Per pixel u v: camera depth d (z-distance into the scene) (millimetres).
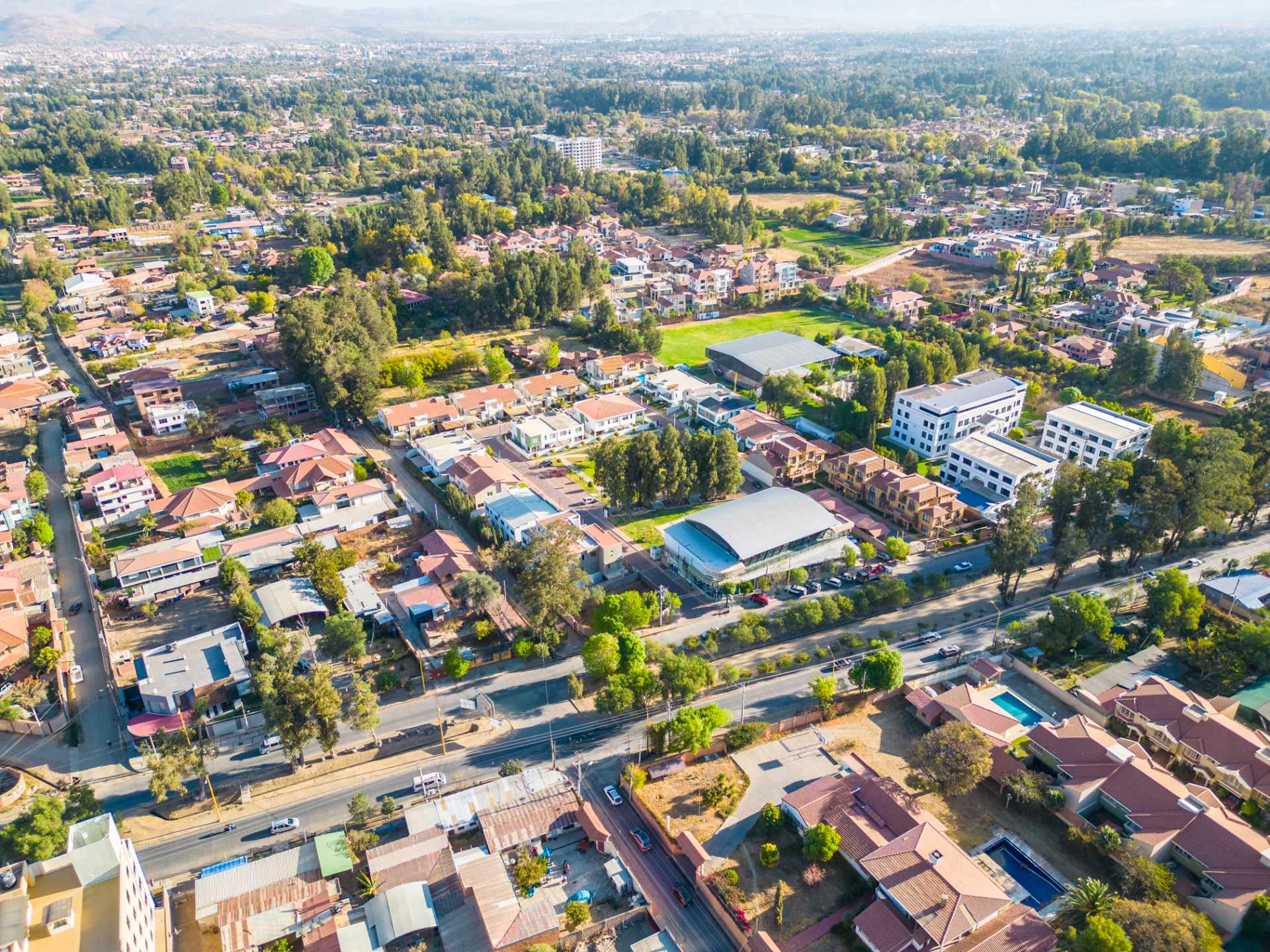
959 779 118375
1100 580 174375
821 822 114062
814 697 144000
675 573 177625
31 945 88312
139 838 118625
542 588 151000
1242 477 177375
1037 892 108875
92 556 179125
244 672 141875
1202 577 169500
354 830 117500
